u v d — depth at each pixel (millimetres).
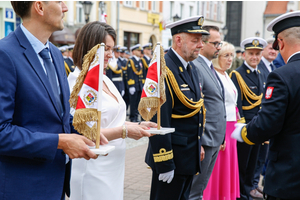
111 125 2461
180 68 2990
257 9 35594
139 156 6539
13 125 1665
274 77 2254
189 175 3043
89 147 1814
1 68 1659
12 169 1714
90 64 1865
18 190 1710
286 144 2223
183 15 26672
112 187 2451
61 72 2010
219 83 3783
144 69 11398
